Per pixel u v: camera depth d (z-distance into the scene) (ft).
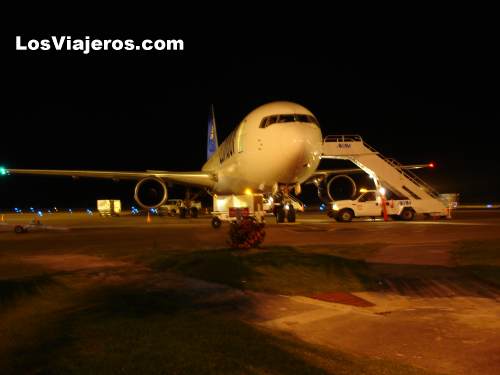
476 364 16.24
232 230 43.88
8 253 49.06
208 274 33.01
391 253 41.32
